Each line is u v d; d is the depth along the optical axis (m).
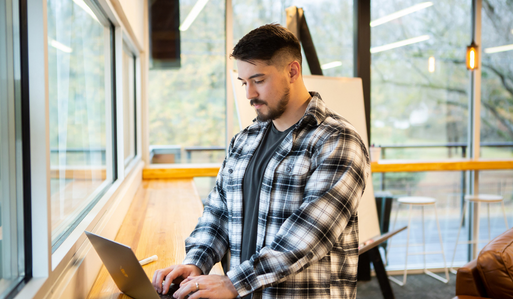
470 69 4.45
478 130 4.51
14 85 0.99
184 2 4.10
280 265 0.99
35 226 1.00
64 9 1.54
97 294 1.26
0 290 0.91
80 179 1.77
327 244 1.01
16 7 0.98
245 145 1.29
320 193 1.04
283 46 1.07
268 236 1.11
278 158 1.13
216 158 4.26
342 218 1.02
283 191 1.11
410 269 4.27
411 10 4.36
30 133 0.99
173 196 3.17
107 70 2.55
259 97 1.09
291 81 1.13
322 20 4.28
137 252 1.76
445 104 4.48
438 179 4.38
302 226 1.01
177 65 4.13
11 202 0.98
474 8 4.45
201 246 1.23
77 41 1.75
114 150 2.64
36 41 0.99
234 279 1.01
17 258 0.98
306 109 1.14
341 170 1.05
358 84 2.85
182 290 1.01
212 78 4.19
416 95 4.42
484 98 4.54
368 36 4.25
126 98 3.37
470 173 4.45
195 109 4.19
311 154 1.10
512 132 4.59
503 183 4.52
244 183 1.23
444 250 4.39
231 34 4.15
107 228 1.77
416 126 4.45
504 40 4.51
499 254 1.77
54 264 1.06
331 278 1.09
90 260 1.33
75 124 1.70
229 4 4.12
